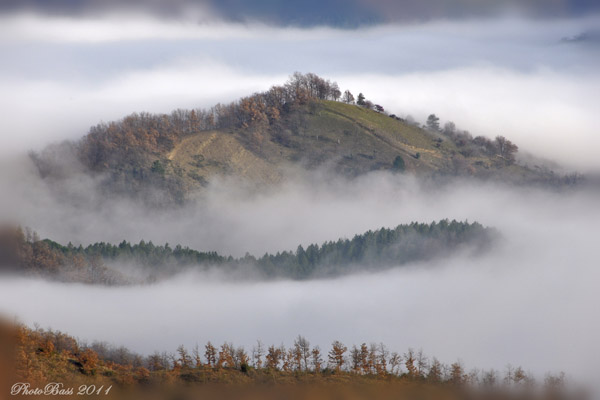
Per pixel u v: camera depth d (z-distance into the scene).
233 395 183.50
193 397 181.75
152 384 187.00
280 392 186.62
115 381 187.00
